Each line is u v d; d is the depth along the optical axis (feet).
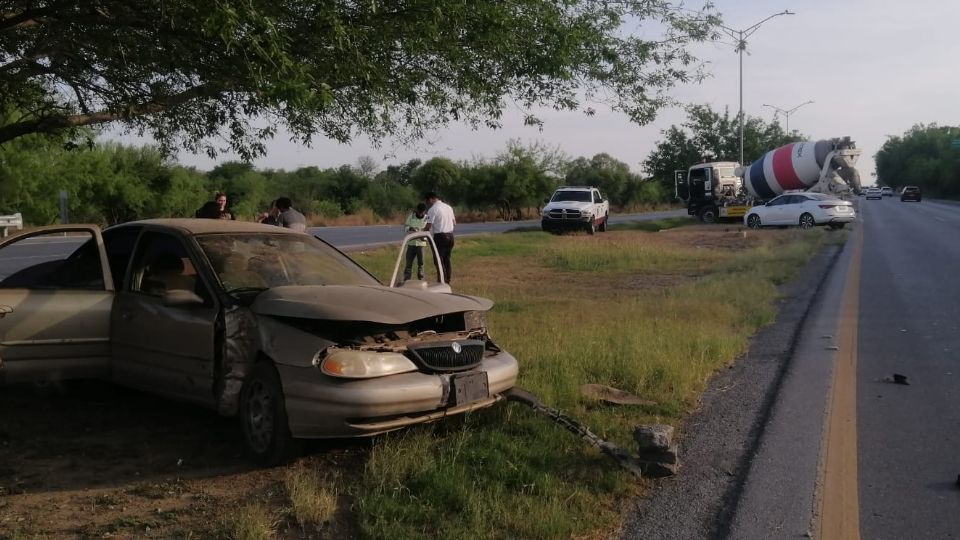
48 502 14.48
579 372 23.50
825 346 29.81
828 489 15.67
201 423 19.52
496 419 18.78
